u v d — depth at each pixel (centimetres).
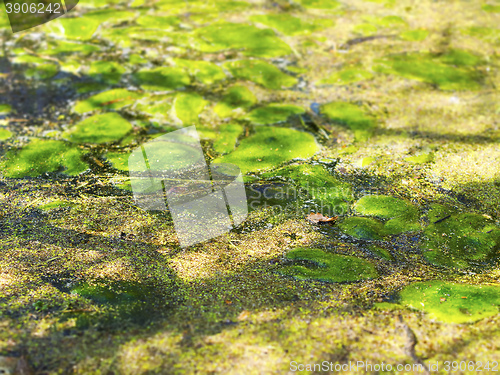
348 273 191
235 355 147
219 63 395
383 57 404
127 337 154
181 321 163
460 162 272
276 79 372
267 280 188
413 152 284
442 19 475
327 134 304
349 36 442
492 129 304
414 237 217
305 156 282
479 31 447
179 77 373
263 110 331
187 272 192
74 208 233
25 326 156
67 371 140
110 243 208
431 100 341
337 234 219
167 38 435
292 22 467
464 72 379
